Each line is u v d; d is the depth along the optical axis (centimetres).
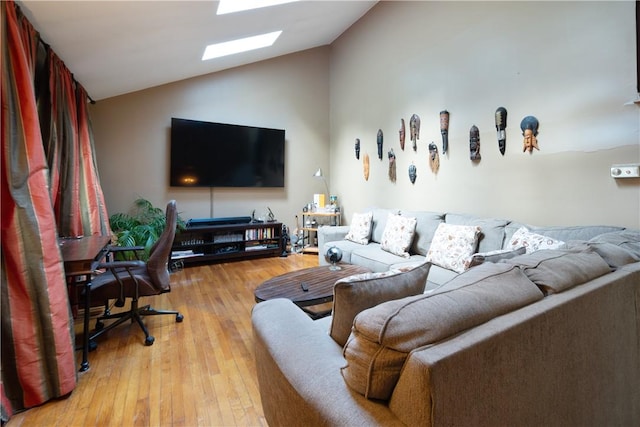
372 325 74
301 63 521
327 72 545
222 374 183
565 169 223
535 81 239
